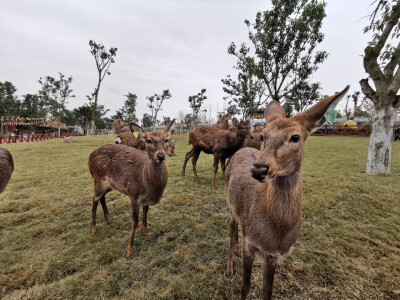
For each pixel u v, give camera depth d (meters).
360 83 7.14
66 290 2.46
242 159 2.99
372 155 7.07
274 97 15.88
